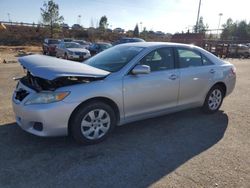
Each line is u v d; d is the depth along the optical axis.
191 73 5.10
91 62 4.78
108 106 4.08
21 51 26.83
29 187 2.96
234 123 5.29
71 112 3.74
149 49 4.62
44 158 3.59
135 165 3.51
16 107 3.90
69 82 3.84
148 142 4.25
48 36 42.38
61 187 2.99
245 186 3.12
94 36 50.66
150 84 4.46
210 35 39.31
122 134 4.53
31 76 4.14
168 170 3.42
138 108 4.44
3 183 3.01
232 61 24.48
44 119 3.60
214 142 4.34
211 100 5.72
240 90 8.86
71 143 4.06
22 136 4.24
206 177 3.28
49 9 41.19
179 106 5.08
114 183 3.10
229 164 3.62
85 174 3.26
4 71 11.63
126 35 55.09
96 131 4.06
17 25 43.81
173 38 34.75
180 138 4.45
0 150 3.77
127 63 4.32
